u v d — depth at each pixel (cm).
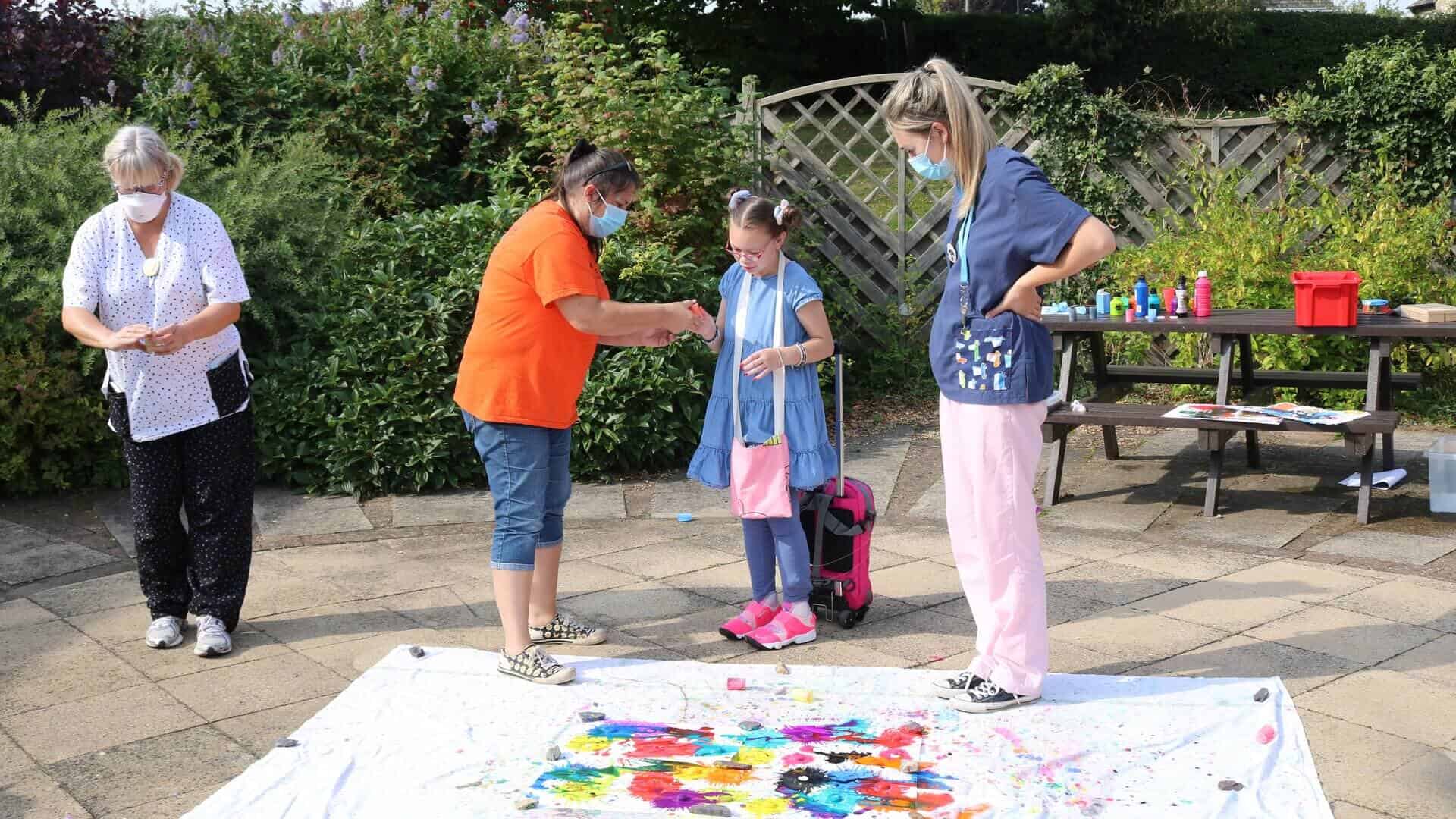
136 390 378
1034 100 850
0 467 577
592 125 773
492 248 676
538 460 362
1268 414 540
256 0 977
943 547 514
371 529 556
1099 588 451
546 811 280
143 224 376
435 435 620
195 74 837
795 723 329
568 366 361
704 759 307
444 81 909
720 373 397
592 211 352
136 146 360
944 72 316
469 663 377
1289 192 829
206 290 382
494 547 363
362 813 281
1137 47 1772
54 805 290
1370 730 319
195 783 301
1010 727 323
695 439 662
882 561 494
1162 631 401
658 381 640
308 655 392
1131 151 843
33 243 615
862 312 852
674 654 390
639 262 680
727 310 395
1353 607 418
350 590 462
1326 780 292
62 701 355
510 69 923
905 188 851
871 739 317
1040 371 323
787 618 399
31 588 473
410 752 313
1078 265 303
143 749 321
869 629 410
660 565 492
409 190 859
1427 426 715
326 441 617
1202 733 316
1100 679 355
